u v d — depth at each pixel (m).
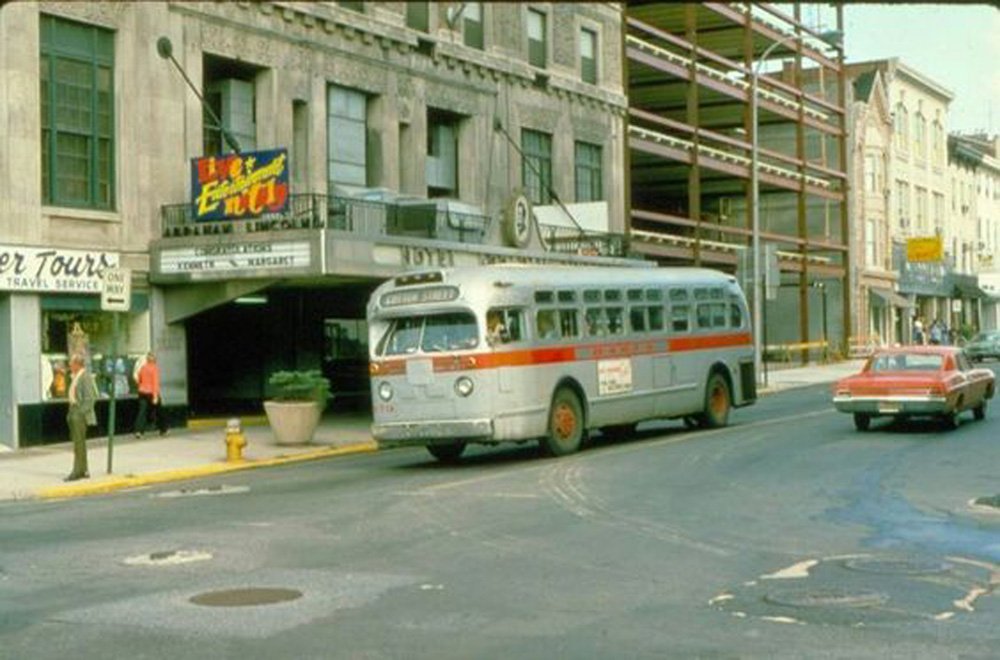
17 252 23.61
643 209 57.47
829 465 18.56
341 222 28.95
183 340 27.39
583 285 21.66
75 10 24.92
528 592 9.51
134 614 8.94
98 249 25.39
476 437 19.45
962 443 21.66
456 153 35.22
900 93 72.25
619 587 9.68
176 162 27.08
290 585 9.95
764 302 49.22
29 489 17.92
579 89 40.06
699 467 18.39
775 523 13.06
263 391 31.95
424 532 12.66
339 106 30.86
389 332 20.45
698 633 8.05
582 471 18.05
